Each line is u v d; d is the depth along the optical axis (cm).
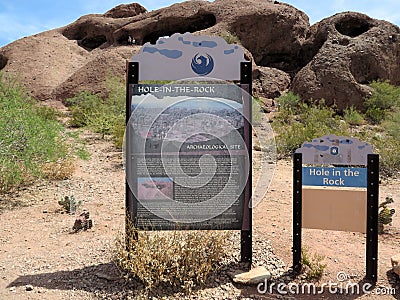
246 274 506
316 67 2517
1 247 625
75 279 509
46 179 1020
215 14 3172
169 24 3469
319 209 530
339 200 526
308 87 2477
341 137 525
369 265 513
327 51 2569
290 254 577
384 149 1242
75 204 802
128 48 2989
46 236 670
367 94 2403
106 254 576
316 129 1518
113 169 1156
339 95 2416
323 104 2378
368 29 2775
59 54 3631
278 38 3050
